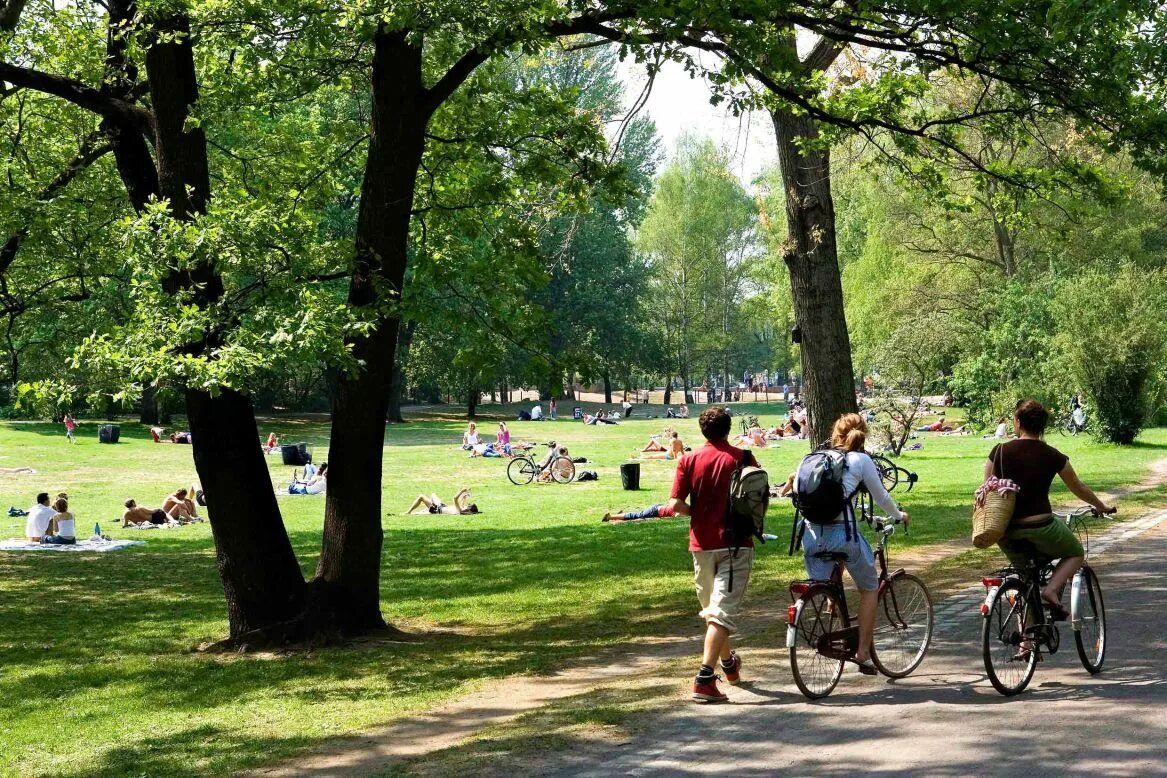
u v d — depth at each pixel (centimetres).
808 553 776
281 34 1111
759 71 1208
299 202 1477
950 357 5053
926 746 635
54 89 1205
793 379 12875
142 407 5831
